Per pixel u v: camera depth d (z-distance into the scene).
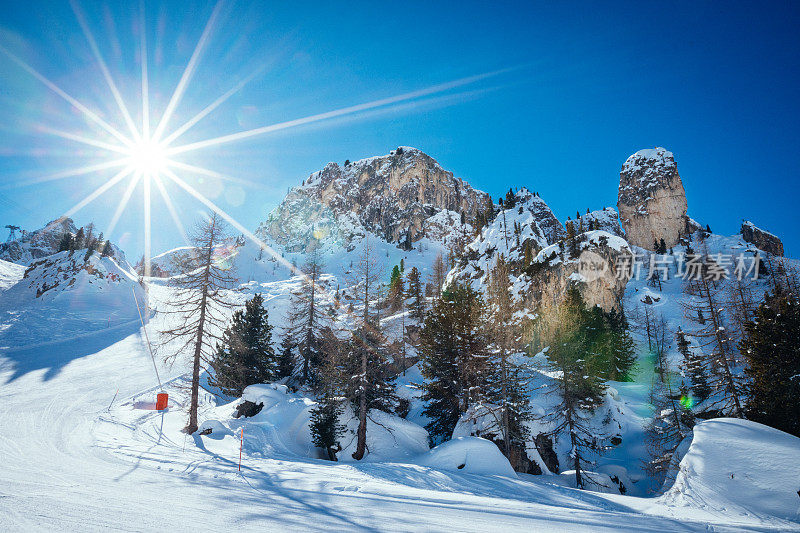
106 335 62.78
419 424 32.47
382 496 11.84
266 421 27.73
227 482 12.81
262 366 37.16
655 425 31.64
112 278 91.62
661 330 70.94
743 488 13.12
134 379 40.94
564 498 14.94
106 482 11.58
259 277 196.62
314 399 31.92
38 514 7.77
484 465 20.03
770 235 133.12
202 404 33.62
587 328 42.28
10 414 25.41
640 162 155.75
